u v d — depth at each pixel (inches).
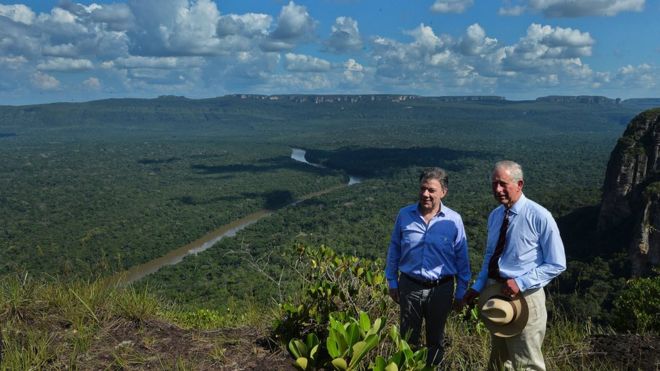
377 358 104.1
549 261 126.0
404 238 154.6
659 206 1397.6
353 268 191.9
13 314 155.9
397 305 182.4
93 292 169.2
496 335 129.2
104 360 137.3
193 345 151.7
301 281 196.5
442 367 156.9
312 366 116.1
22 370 126.3
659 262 1400.1
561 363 161.9
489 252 138.2
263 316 184.2
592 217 2065.7
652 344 171.0
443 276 151.3
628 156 1876.2
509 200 131.3
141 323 161.5
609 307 799.7
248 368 139.6
